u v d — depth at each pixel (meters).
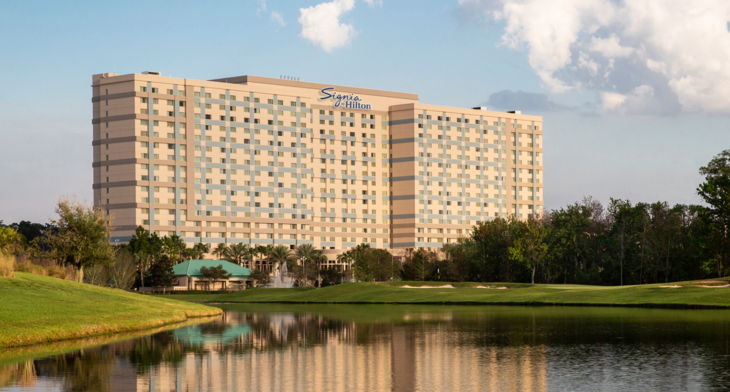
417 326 54.72
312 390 26.34
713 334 42.69
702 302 69.25
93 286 68.75
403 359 34.50
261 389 26.61
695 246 124.94
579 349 37.00
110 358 34.91
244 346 40.59
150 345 40.62
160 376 29.52
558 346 38.56
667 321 52.84
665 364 31.19
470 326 53.38
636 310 67.69
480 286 123.56
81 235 77.69
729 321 51.44
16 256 77.31
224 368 31.73
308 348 39.59
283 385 27.41
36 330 42.28
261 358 35.16
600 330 47.06
